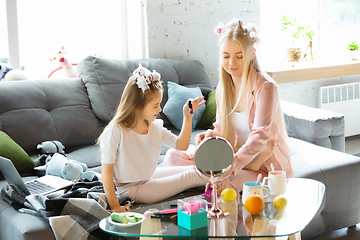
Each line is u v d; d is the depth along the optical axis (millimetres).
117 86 2885
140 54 3471
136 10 3422
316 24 4367
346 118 4262
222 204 1596
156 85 1863
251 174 1989
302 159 2385
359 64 4098
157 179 1907
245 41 1909
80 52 3490
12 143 2312
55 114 2678
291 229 1376
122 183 1908
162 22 3406
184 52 3525
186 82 3164
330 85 4281
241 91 1948
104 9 3535
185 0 3443
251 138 1908
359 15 4504
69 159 2342
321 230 2275
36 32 3297
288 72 3721
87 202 1682
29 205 1761
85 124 2742
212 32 3586
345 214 2340
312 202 1604
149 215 1486
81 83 2885
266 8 4121
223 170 1541
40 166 2334
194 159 1550
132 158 1860
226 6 3592
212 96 3051
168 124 3018
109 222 1450
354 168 2328
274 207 1557
